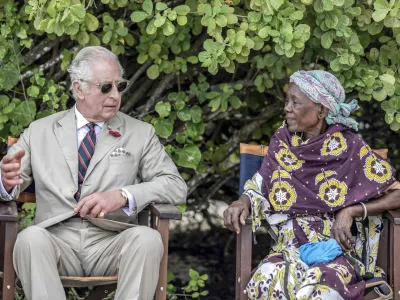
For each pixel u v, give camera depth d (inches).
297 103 161.3
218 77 212.5
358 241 166.4
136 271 153.2
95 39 184.4
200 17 185.8
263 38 176.4
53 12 166.7
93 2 183.3
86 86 161.3
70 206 161.6
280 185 165.6
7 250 152.7
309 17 180.2
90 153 165.5
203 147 222.5
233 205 163.8
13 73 190.5
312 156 164.4
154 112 207.2
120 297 153.7
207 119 209.9
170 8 178.5
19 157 152.1
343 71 180.2
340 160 164.1
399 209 163.3
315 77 161.9
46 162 164.2
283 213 165.5
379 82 179.0
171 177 167.0
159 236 155.9
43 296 149.3
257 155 174.2
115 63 163.0
